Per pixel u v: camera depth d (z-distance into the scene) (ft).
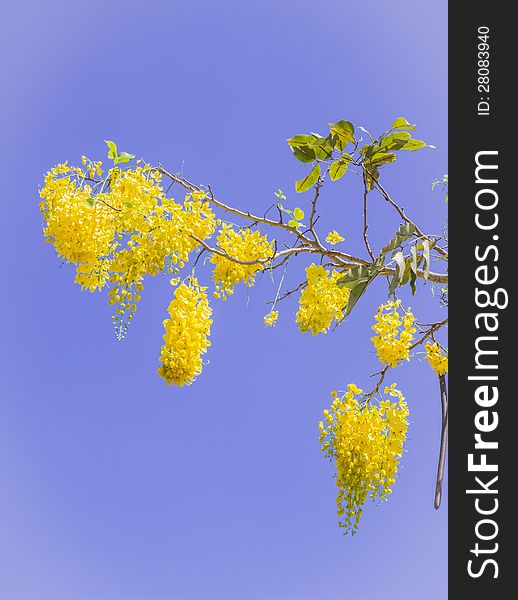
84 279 13.41
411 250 12.22
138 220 13.29
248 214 13.76
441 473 13.14
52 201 13.51
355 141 13.08
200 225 13.52
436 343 14.20
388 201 13.33
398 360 14.05
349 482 14.01
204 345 13.06
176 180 13.57
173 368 12.91
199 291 13.26
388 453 14.07
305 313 13.91
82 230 13.37
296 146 13.19
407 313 14.12
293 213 14.39
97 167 13.70
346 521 13.96
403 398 14.21
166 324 13.01
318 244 13.67
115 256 13.29
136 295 13.28
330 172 13.30
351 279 12.40
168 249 13.32
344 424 14.12
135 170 13.53
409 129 12.97
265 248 14.07
